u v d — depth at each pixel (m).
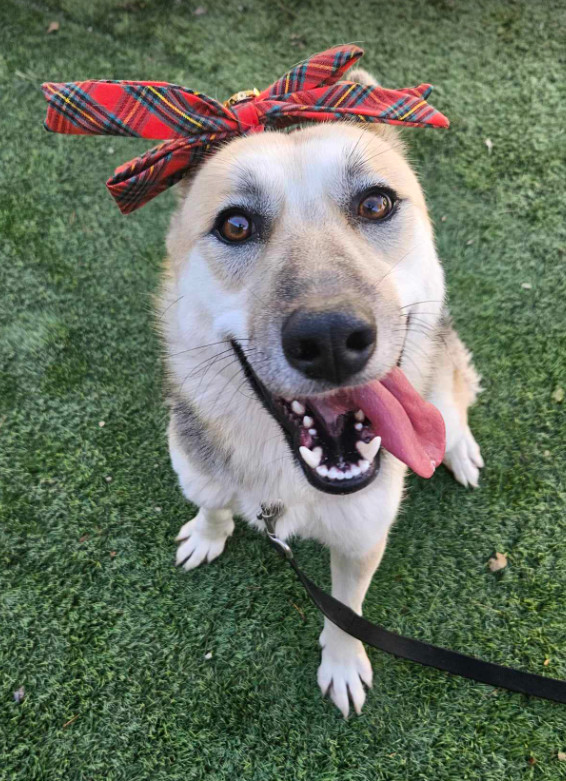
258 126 0.34
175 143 0.33
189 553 0.51
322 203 0.32
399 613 0.49
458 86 0.79
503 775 0.43
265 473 0.38
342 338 0.26
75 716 0.45
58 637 0.48
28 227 0.68
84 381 0.60
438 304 0.38
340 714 0.45
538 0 0.86
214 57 0.82
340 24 0.85
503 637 0.48
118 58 0.82
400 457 0.31
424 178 0.72
